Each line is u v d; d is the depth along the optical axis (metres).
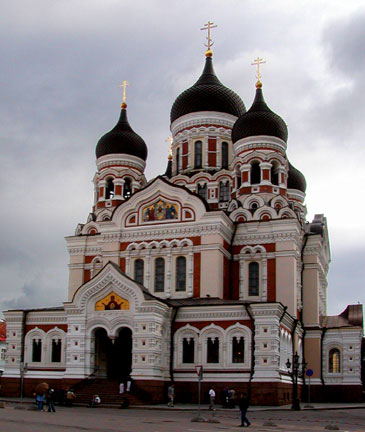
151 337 48.78
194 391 49.97
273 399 47.38
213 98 72.50
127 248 60.41
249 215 61.31
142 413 38.97
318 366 61.69
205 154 71.25
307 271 64.56
